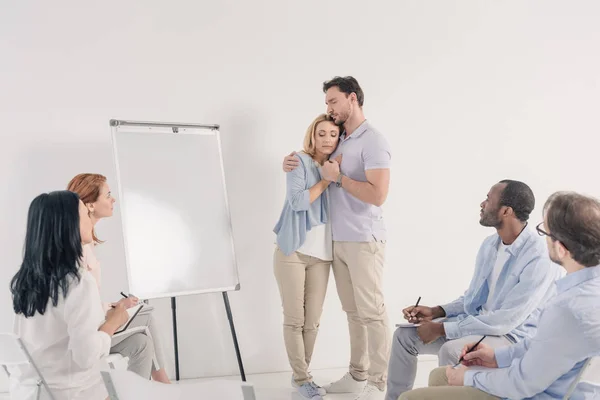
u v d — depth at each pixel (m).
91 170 3.32
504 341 2.30
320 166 3.08
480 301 2.54
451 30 3.57
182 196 3.06
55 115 3.28
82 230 2.17
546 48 3.66
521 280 2.29
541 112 3.69
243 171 3.45
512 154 3.68
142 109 3.35
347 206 3.01
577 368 1.68
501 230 2.41
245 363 3.54
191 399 1.51
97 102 3.31
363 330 3.18
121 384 1.57
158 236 2.99
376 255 3.00
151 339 2.69
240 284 3.48
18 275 2.04
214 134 3.18
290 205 3.00
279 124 3.46
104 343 2.07
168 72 3.36
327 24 3.47
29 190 3.28
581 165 3.74
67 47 3.27
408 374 2.59
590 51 3.70
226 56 3.40
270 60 3.44
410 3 3.53
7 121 3.24
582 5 3.67
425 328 2.43
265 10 3.41
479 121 3.64
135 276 2.93
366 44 3.51
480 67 3.62
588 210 1.64
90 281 2.05
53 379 2.03
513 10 3.62
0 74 3.22
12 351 1.96
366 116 3.54
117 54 3.31
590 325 1.59
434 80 3.58
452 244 3.66
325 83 3.02
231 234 3.16
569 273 1.72
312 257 3.10
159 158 3.04
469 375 1.86
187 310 3.46
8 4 3.21
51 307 2.02
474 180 3.65
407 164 3.59
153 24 3.33
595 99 3.73
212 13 3.38
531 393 1.70
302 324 3.16
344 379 3.23
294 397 3.14
